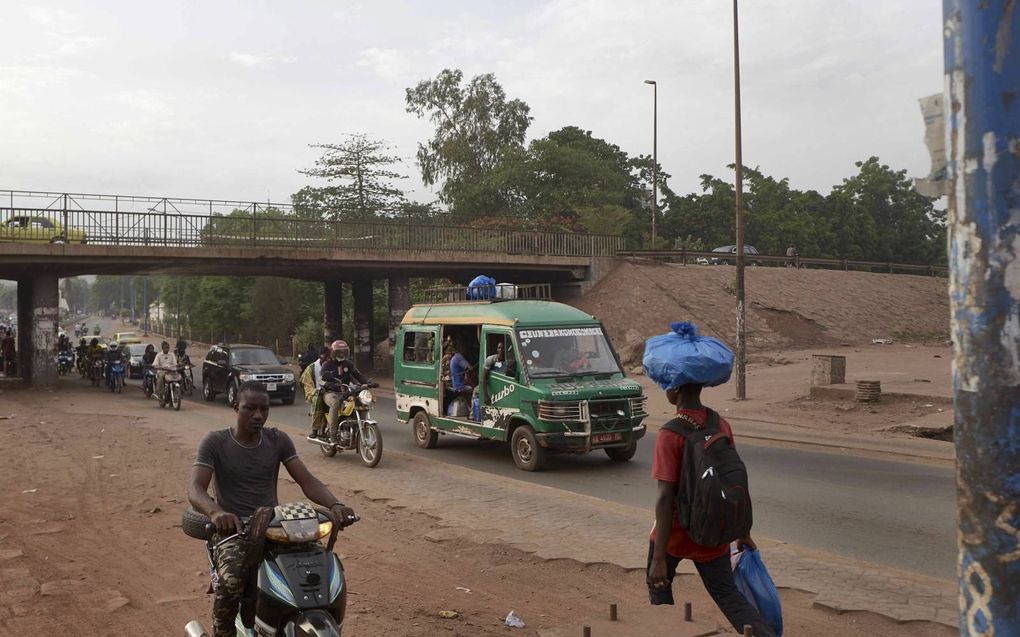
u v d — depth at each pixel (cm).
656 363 426
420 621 596
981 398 248
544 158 6153
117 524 889
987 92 248
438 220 4131
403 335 1677
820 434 1667
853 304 4644
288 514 404
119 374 2958
